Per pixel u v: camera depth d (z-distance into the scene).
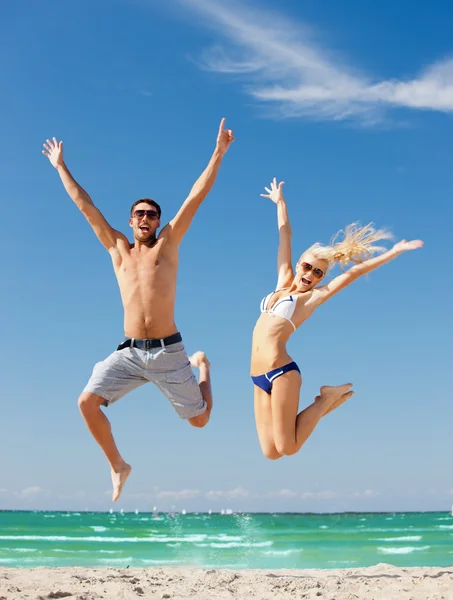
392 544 29.12
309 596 6.64
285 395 6.52
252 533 39.50
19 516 62.81
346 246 6.79
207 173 6.61
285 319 6.67
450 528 44.59
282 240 7.45
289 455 6.70
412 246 6.48
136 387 6.75
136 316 6.45
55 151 6.96
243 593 6.89
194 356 7.60
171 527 45.69
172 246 6.61
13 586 7.01
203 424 6.97
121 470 6.52
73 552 22.91
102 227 6.74
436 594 6.62
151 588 7.14
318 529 44.34
